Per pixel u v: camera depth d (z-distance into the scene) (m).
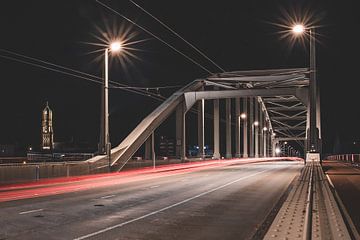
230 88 65.62
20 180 25.72
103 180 29.73
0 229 11.00
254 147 102.56
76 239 9.82
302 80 60.66
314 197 14.06
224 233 10.59
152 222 12.16
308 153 41.41
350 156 59.91
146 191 21.56
